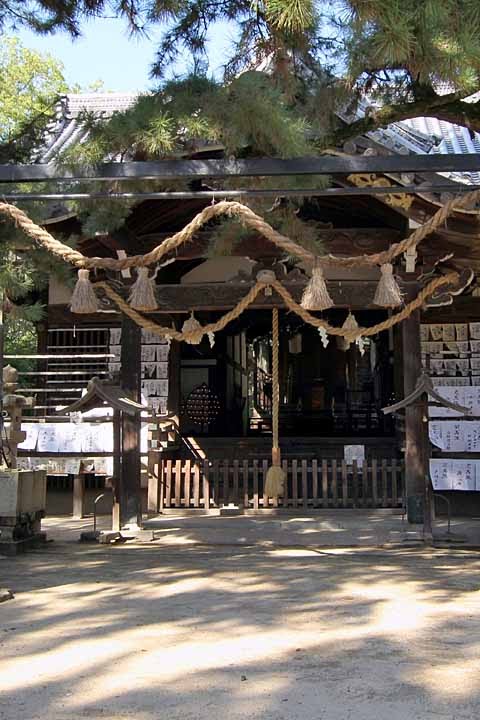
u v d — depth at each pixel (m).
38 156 7.82
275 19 5.88
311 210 10.34
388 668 4.02
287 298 8.47
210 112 5.81
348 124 7.33
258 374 14.64
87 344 12.52
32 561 7.54
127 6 7.36
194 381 13.88
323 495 10.66
